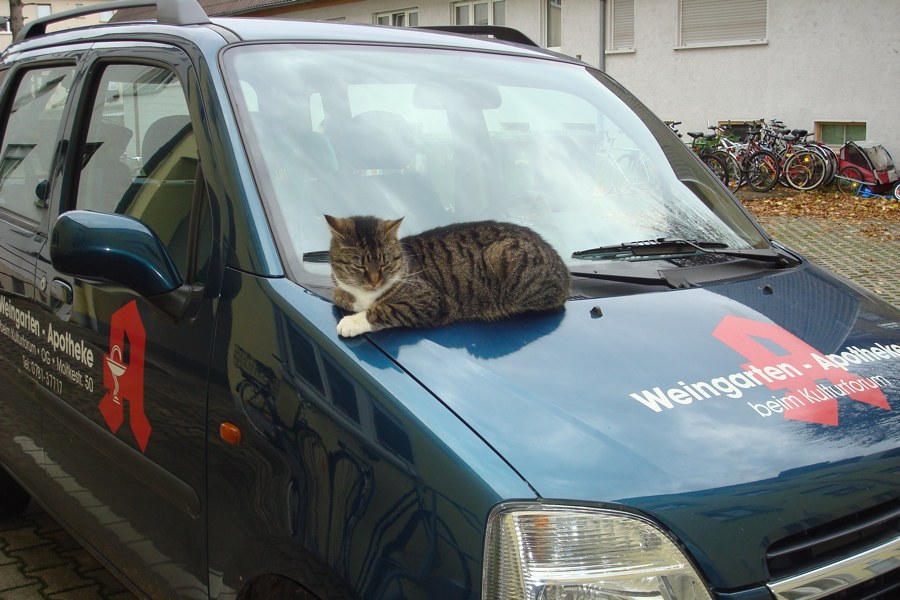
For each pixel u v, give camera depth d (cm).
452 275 226
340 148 270
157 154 280
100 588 356
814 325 247
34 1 4375
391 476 182
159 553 255
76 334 293
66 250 236
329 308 215
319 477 195
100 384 280
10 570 371
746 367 216
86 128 321
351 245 215
